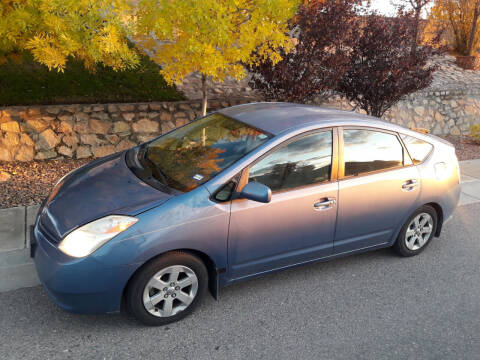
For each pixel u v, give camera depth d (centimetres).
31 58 823
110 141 746
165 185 341
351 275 429
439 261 468
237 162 345
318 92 793
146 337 323
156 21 508
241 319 352
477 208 624
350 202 392
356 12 783
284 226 361
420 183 436
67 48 451
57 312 343
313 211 372
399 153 429
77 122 725
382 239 437
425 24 1261
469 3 1661
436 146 464
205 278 342
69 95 772
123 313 347
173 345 317
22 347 304
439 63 1558
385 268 447
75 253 296
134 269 303
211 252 332
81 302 302
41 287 372
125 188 341
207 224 323
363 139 405
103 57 538
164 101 832
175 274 325
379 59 873
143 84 855
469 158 912
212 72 563
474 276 443
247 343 325
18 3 452
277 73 725
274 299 382
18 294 360
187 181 342
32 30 477
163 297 326
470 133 1163
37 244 321
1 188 574
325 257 406
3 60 604
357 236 414
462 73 1470
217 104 839
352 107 1040
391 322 362
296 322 353
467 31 1698
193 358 306
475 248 503
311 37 733
